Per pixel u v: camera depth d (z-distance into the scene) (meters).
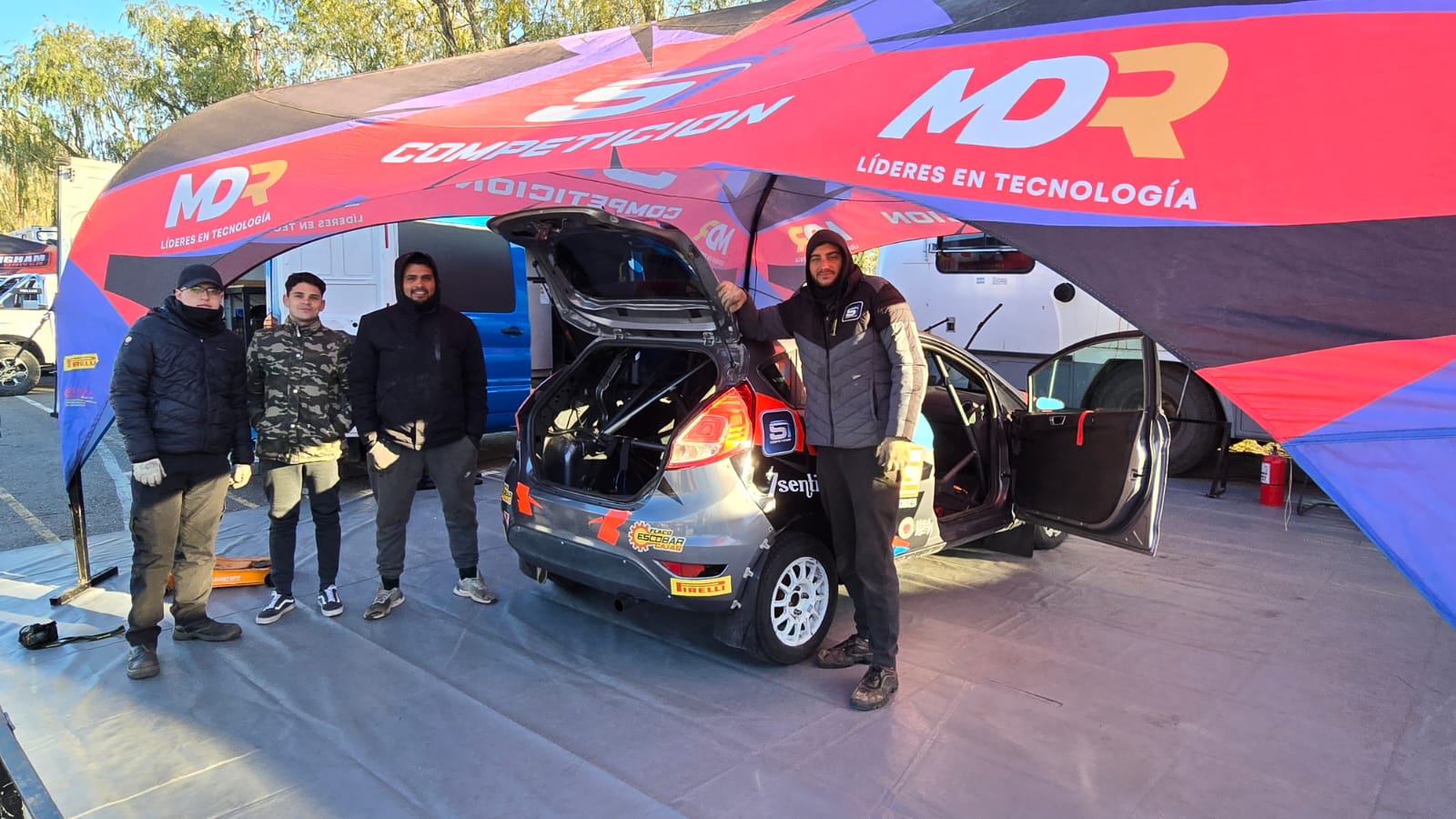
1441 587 1.55
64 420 4.23
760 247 6.55
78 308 4.22
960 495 4.80
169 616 4.15
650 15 12.70
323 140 4.09
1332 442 1.67
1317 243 1.77
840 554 3.46
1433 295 1.65
